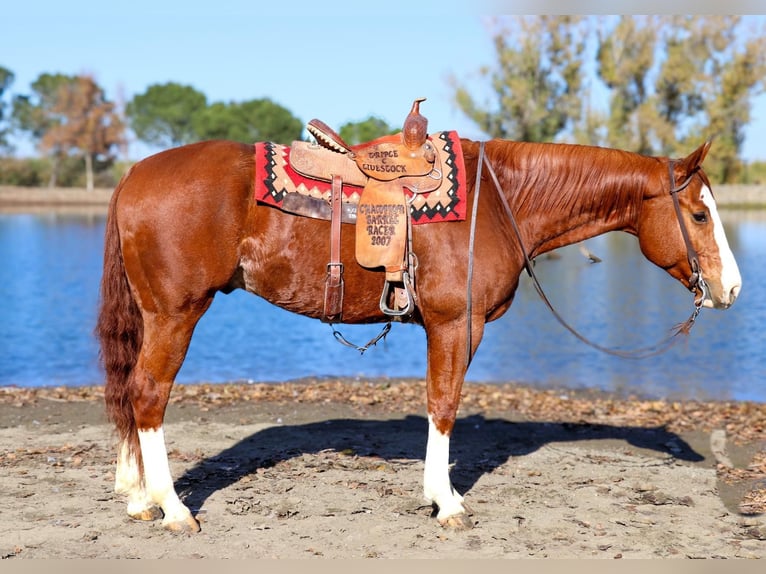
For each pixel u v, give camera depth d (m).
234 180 3.96
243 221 3.99
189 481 4.85
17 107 86.19
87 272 22.48
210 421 6.54
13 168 81.69
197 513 4.31
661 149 37.97
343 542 3.96
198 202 3.91
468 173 4.21
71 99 80.44
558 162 4.34
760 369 10.29
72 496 4.54
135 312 4.09
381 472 5.14
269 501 4.53
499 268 4.15
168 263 3.91
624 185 4.30
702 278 4.23
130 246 3.96
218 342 12.80
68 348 11.90
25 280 20.66
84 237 34.09
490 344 12.38
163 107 85.81
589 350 11.85
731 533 4.18
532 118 36.16
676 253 4.28
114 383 4.10
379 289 4.10
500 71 36.22
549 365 10.70
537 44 35.59
